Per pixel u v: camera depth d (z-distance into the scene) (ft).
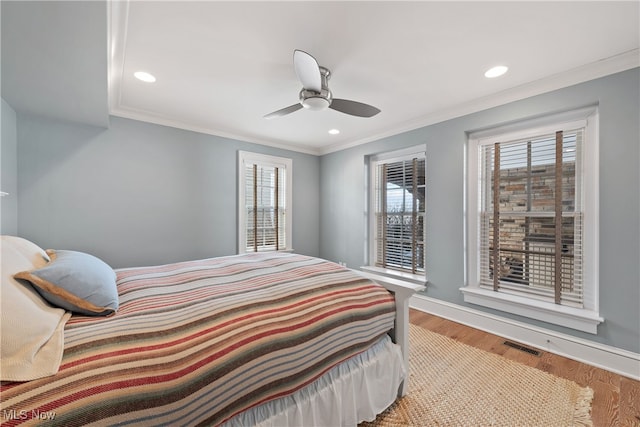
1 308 2.53
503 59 6.29
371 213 12.98
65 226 8.42
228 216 11.98
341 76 7.08
